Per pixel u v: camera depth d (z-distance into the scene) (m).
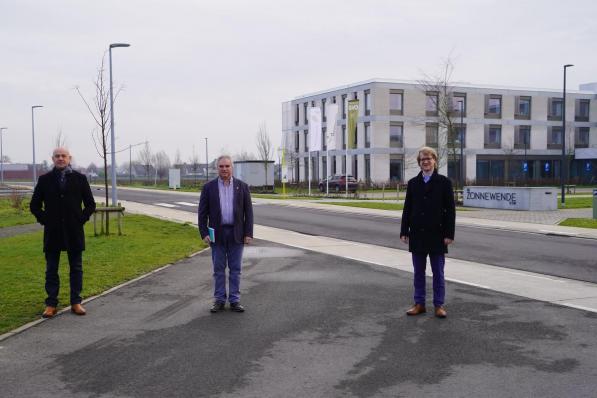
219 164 7.25
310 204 30.69
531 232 17.16
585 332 6.25
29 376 4.95
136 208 27.61
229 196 7.25
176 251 12.43
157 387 4.69
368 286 8.86
